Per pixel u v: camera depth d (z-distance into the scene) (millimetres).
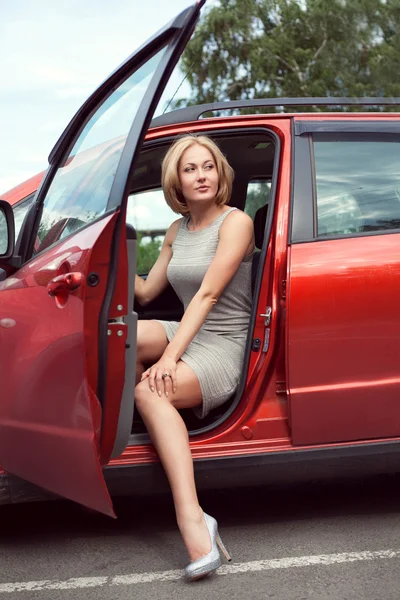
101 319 2180
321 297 2564
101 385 2191
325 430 2604
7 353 2363
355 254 2611
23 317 2332
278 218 2656
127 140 2229
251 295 2865
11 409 2350
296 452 2605
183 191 2805
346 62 24516
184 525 2350
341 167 2738
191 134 2840
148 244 14758
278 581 2273
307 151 2729
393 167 2775
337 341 2570
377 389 2602
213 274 2678
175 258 2867
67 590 2279
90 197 2340
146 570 2410
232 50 23266
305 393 2564
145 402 2518
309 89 24000
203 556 2295
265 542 2613
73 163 2588
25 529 2842
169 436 2465
